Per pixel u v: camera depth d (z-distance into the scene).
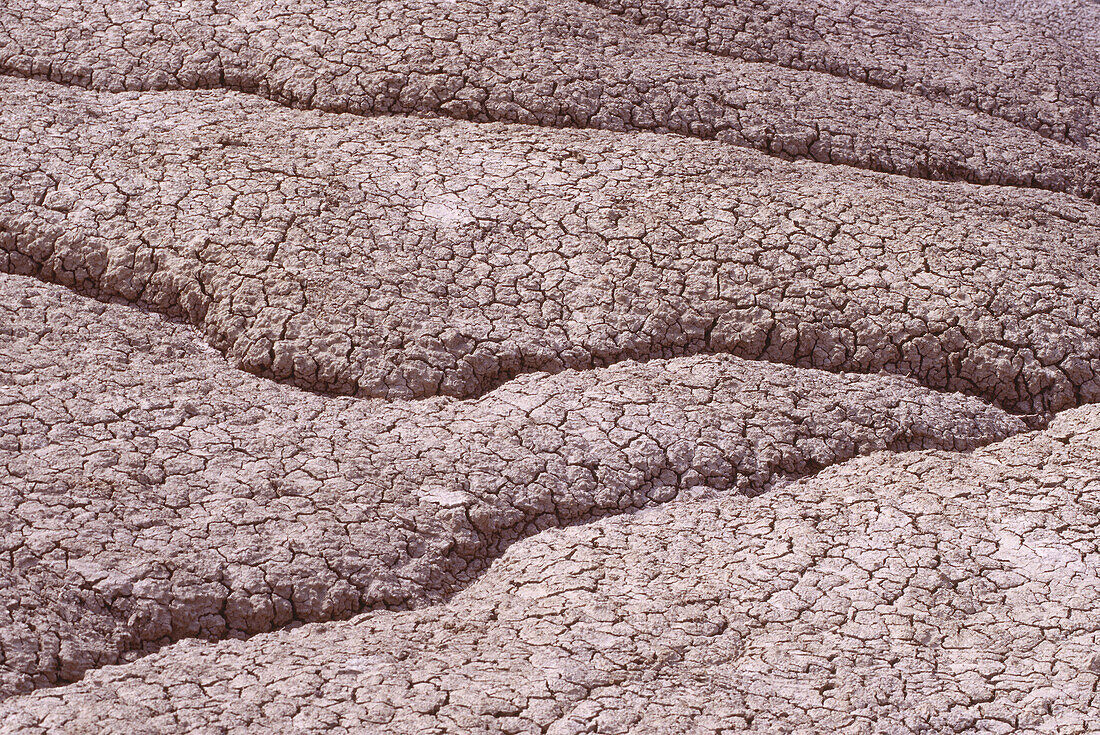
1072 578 3.66
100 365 4.35
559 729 3.06
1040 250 5.24
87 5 6.27
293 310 4.59
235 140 5.43
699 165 5.56
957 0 8.00
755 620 3.51
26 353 4.34
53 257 4.76
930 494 4.05
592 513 4.04
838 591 3.62
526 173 5.38
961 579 3.66
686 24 6.71
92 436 3.99
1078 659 3.34
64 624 3.36
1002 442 4.43
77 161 5.20
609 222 5.10
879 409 4.47
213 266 4.71
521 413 4.33
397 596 3.67
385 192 5.18
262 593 3.56
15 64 5.83
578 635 3.43
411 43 6.05
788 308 4.77
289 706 3.10
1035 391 4.63
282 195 5.08
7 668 3.19
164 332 4.62
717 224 5.14
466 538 3.88
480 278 4.83
